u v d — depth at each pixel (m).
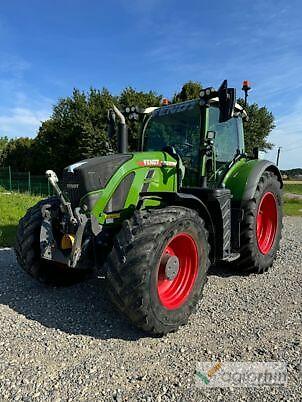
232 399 2.14
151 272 2.72
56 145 26.34
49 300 3.61
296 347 2.75
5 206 10.88
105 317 3.24
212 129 4.34
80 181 3.16
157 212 2.98
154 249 2.74
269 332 2.99
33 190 22.61
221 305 3.57
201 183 4.10
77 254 2.99
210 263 3.56
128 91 23.77
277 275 4.59
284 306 3.56
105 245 3.23
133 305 2.68
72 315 3.27
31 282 4.12
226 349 2.72
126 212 3.34
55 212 3.42
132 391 2.21
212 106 4.30
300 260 5.34
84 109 24.41
